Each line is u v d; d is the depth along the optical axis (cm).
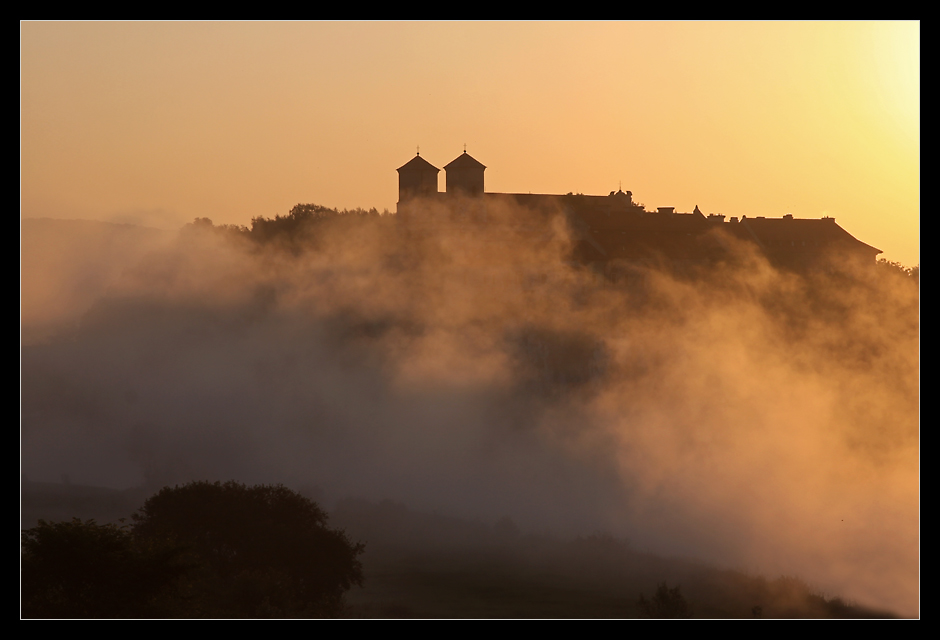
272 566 10406
